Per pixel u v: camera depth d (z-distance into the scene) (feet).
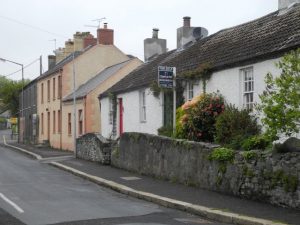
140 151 60.39
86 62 125.08
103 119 99.14
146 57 105.50
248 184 38.86
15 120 220.64
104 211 37.42
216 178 43.21
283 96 34.53
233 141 46.47
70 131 117.91
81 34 144.77
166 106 69.72
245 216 32.22
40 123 149.28
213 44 68.23
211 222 33.12
